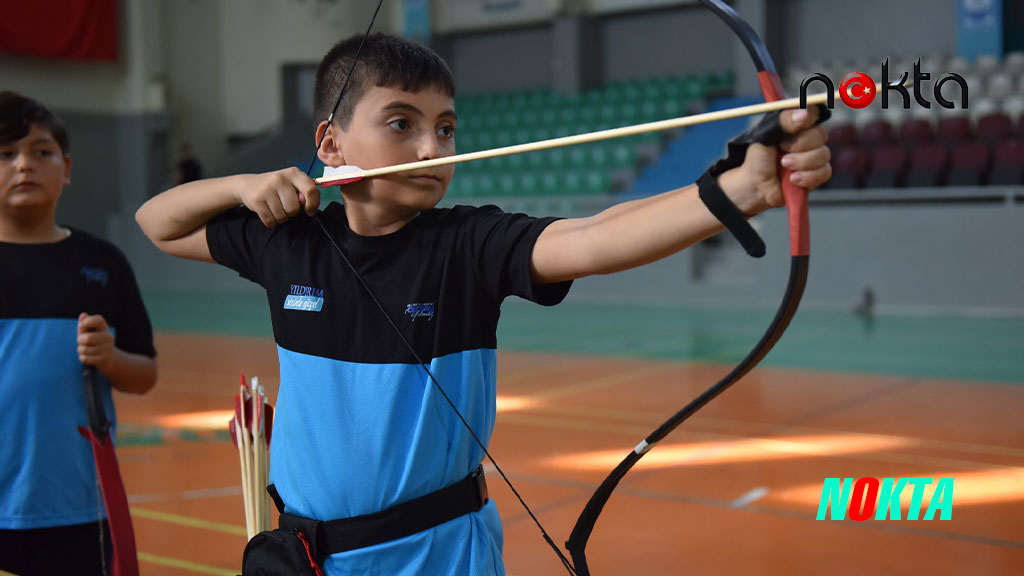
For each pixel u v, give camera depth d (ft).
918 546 9.24
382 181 3.92
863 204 34.01
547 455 13.25
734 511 10.48
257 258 4.41
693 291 35.88
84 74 49.47
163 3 51.60
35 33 46.47
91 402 6.04
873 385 18.43
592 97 45.70
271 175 4.12
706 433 14.43
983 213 30.30
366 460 4.00
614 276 37.76
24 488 6.02
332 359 4.09
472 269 3.99
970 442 13.60
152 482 12.07
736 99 43.01
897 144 35.06
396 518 3.99
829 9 44.34
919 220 31.30
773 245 33.94
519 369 21.29
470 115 47.47
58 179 6.31
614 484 3.83
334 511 4.06
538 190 41.70
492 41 53.06
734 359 22.06
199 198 4.47
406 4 52.80
